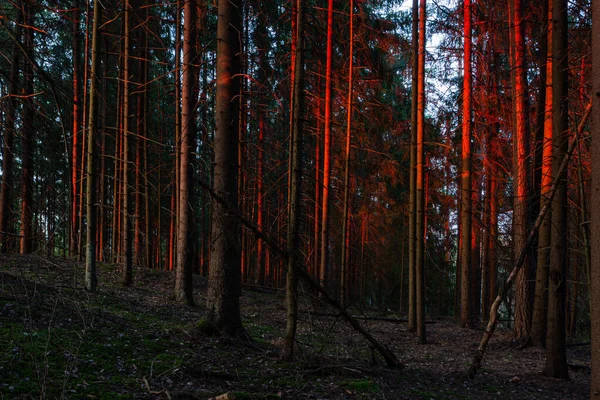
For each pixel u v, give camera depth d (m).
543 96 11.70
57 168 16.02
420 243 11.42
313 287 6.87
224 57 7.89
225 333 7.67
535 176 11.84
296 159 6.70
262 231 6.99
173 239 22.27
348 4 15.23
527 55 12.41
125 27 13.28
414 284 13.20
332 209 20.95
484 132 15.51
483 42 15.30
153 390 5.19
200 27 13.82
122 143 17.77
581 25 9.75
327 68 14.54
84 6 15.62
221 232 7.73
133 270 16.06
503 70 15.48
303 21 6.70
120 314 8.51
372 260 26.11
